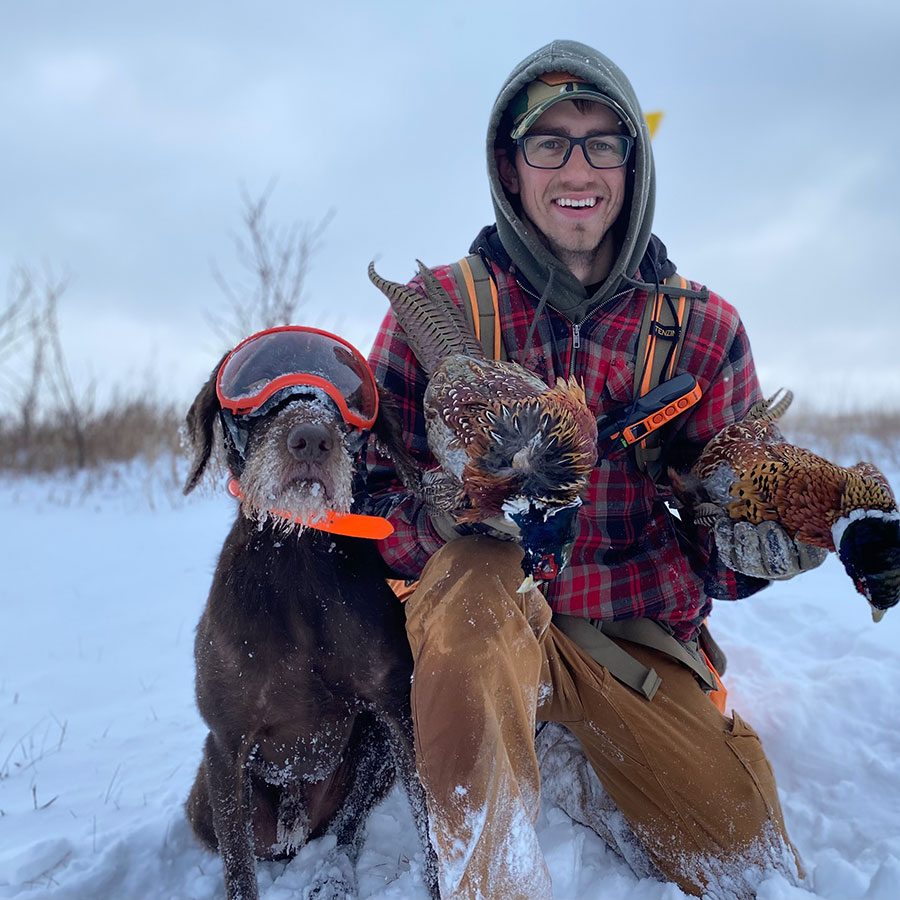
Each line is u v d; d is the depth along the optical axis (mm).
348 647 1101
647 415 1162
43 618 2314
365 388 1106
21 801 1400
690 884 1125
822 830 1219
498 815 922
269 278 4863
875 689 1526
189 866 1229
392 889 1149
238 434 1107
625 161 1197
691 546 1236
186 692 1824
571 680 1142
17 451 4770
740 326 1261
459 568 1021
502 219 1201
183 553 3000
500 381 986
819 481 1068
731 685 1628
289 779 1185
